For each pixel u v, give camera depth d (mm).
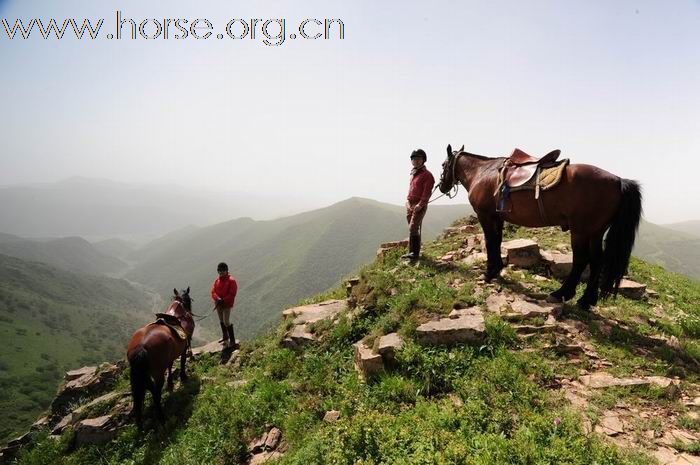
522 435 4422
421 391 5809
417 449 4367
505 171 7883
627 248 6426
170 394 9773
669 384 5203
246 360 10680
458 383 5637
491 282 8391
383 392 5934
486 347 6215
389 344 6609
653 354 6062
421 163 10227
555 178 6879
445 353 6191
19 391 139625
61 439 9430
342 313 9414
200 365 11461
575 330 6574
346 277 13039
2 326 191375
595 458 4059
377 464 4359
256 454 6398
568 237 11375
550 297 7414
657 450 4266
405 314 7520
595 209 6605
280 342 9703
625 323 7016
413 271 9633
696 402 4992
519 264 9047
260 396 7516
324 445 5188
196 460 6633
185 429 7945
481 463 4020
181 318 10914
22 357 168875
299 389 7508
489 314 7078
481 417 4824
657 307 7996
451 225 14797
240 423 7117
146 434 8562
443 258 10383
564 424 4547
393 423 4980
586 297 7125
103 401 10117
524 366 5758
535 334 6465
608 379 5438
